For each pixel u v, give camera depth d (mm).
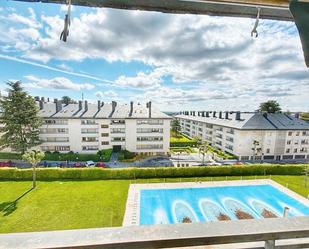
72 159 30422
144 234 881
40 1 1110
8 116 30000
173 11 1216
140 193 18281
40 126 32250
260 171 24078
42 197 17141
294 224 971
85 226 13039
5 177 21125
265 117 37812
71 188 19172
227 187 20031
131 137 34750
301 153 36531
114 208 15438
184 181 21484
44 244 815
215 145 43781
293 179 22609
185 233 890
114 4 1158
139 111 36625
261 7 1192
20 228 12719
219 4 1216
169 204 16422
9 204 15852
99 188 19250
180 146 43875
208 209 15836
